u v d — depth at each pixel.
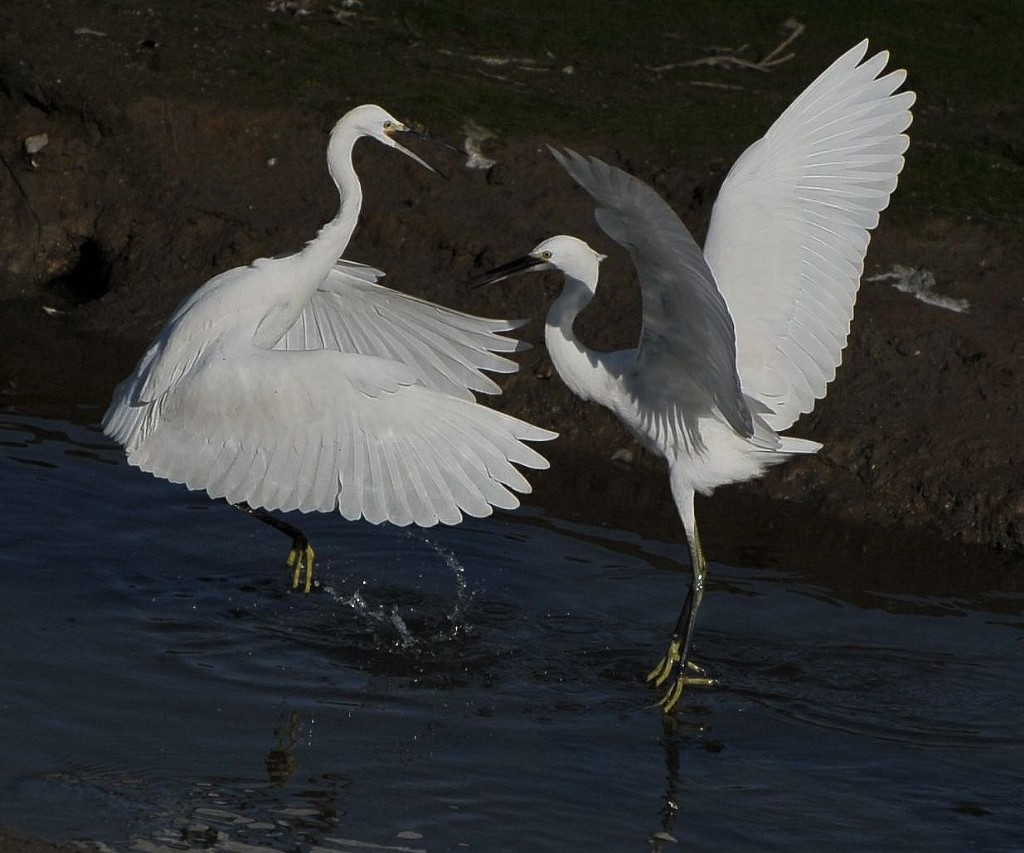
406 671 11.55
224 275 11.00
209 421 9.59
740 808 9.88
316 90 20.03
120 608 12.17
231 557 13.21
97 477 14.30
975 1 23.83
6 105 19.77
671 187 18.34
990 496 14.27
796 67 21.97
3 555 12.79
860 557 13.79
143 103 19.56
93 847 9.09
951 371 15.52
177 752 10.20
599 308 16.70
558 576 13.15
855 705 11.27
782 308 11.21
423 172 18.73
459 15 22.62
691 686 11.48
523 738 10.67
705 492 11.76
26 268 18.95
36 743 10.19
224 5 22.19
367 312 11.75
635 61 21.83
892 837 9.58
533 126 19.61
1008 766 10.48
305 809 9.62
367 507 8.95
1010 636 12.34
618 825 9.62
